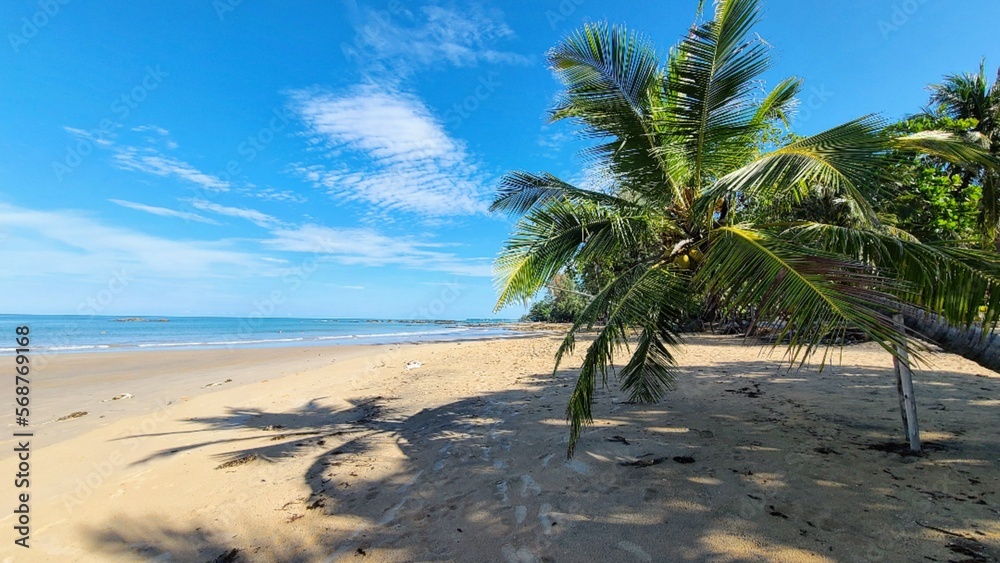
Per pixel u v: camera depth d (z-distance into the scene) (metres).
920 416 4.85
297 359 15.52
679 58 4.80
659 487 3.40
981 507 2.73
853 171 3.15
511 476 3.87
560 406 6.51
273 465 4.40
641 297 4.25
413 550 2.76
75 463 4.53
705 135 4.70
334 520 3.21
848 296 2.48
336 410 7.07
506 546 2.74
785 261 2.85
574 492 3.44
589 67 5.11
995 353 2.95
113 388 9.32
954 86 15.04
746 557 2.42
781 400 6.02
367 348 20.80
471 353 16.56
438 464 4.29
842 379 7.43
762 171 3.44
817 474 3.40
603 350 3.99
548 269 5.52
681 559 2.46
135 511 3.42
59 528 3.17
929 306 2.75
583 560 2.53
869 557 2.32
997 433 4.11
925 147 3.59
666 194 5.31
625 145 5.20
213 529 3.13
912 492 2.99
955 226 9.55
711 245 4.01
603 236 5.23
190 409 7.19
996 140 14.09
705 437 4.53
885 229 4.12
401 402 7.57
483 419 6.01
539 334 35.50
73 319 69.38
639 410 5.87
